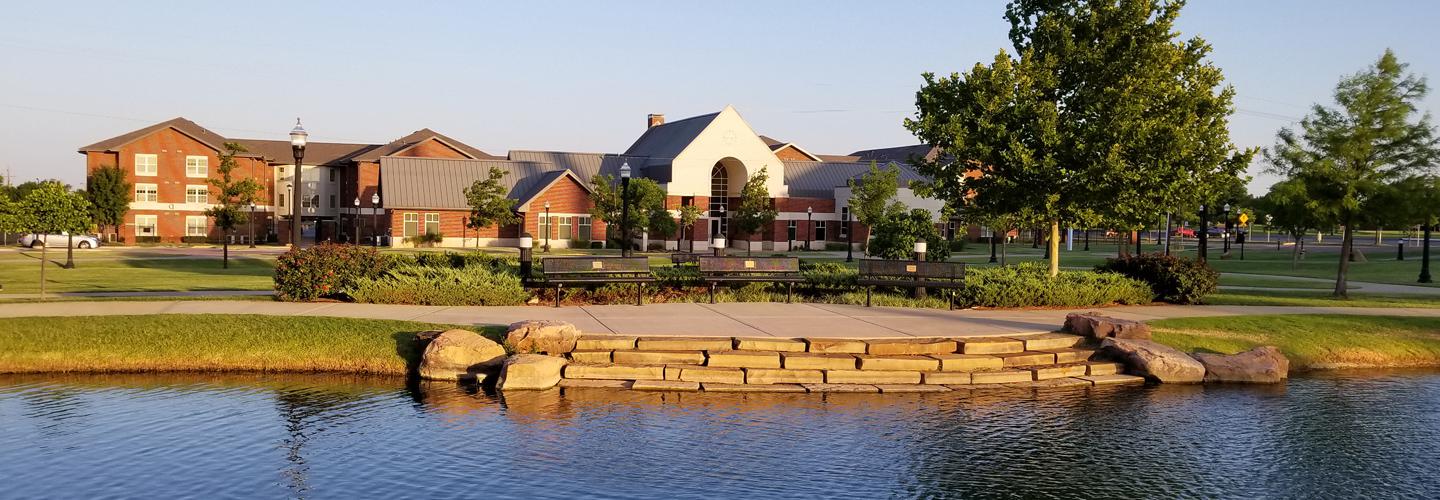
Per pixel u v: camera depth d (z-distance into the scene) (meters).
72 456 10.44
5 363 14.52
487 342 14.47
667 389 13.44
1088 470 10.34
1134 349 15.04
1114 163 20.00
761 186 63.69
